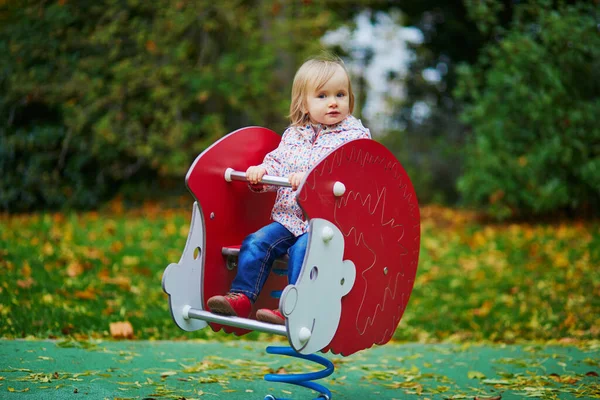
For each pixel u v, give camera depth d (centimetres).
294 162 319
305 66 323
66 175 987
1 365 344
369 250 301
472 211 1045
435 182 1198
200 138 1066
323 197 276
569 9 855
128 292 559
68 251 647
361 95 1451
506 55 901
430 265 728
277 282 339
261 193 342
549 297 595
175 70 975
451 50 1402
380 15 1434
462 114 934
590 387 357
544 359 433
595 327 521
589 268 673
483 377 387
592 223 911
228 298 289
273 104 1033
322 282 277
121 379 336
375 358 446
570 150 859
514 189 884
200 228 312
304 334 267
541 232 842
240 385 345
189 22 970
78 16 966
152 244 741
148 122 1030
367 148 294
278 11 1004
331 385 364
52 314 459
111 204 1018
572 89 878
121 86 961
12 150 930
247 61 1000
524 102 878
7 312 446
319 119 316
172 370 367
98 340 430
